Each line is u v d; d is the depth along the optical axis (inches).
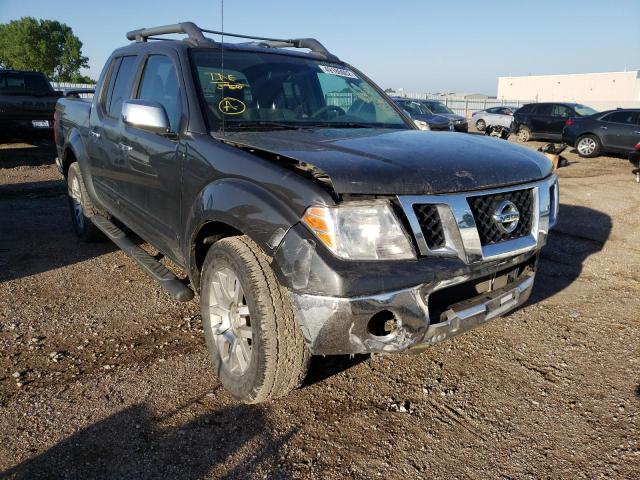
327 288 81.4
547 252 208.5
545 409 103.9
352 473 85.6
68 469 84.1
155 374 112.6
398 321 85.3
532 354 125.8
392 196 86.1
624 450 91.8
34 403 101.0
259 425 96.6
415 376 115.0
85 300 150.8
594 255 205.2
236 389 100.6
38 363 115.9
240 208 93.6
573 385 112.6
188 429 94.7
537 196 103.3
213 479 83.0
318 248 82.8
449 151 102.0
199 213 105.0
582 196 330.6
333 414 100.7
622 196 330.0
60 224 235.5
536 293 164.9
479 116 956.0
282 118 129.6
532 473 86.5
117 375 111.7
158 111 110.3
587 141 569.0
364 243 83.2
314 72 147.1
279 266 86.4
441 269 86.2
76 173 195.3
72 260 185.3
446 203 88.4
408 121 152.5
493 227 95.6
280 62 143.7
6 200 282.5
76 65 2268.7
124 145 144.8
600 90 2336.4
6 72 475.8
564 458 90.0
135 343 126.1
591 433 96.5
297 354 92.4
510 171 99.8
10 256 188.2
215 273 105.3
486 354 125.5
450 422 99.4
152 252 190.5
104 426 94.9
